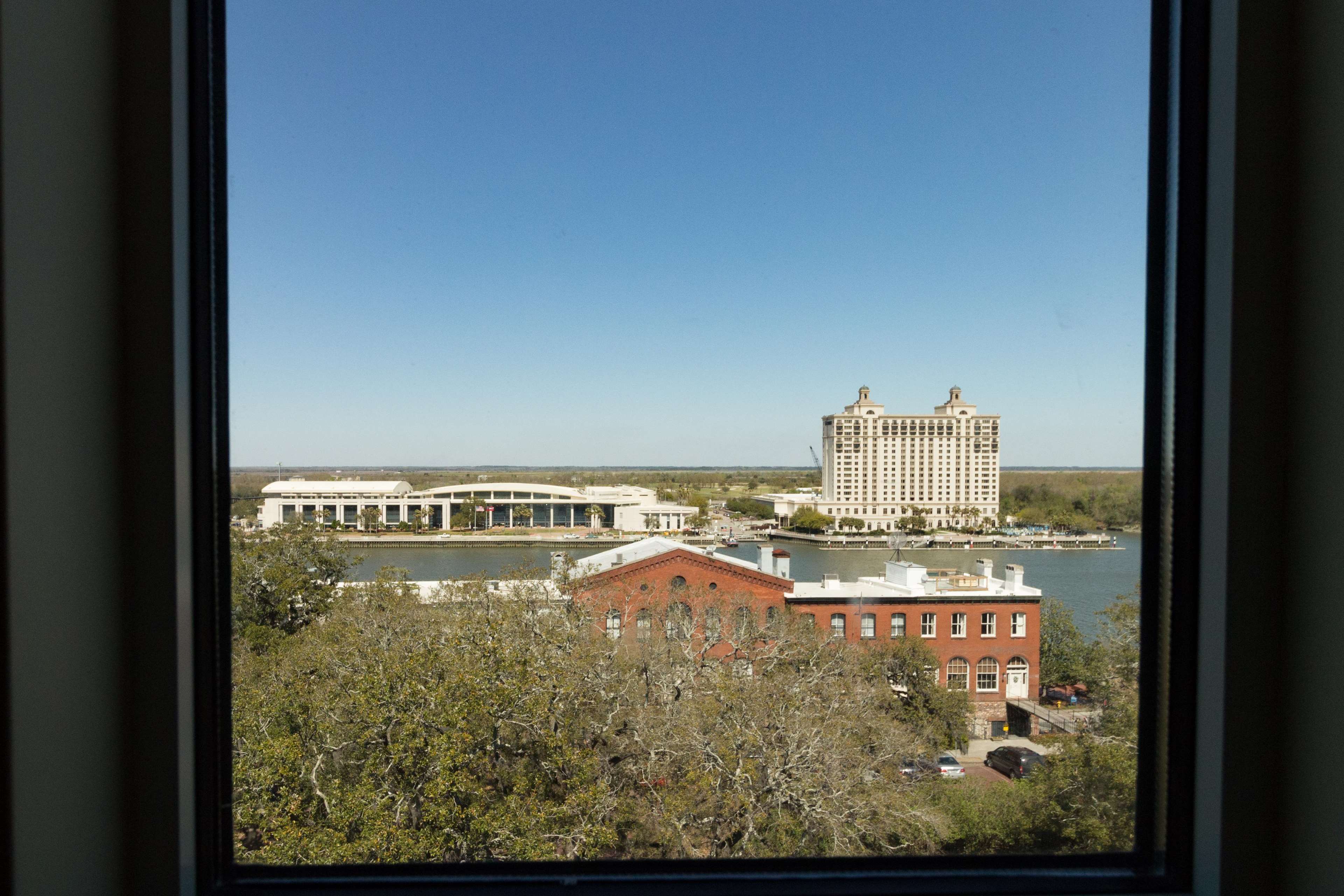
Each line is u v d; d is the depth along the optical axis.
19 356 0.47
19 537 0.47
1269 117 0.70
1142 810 0.86
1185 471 0.78
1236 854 0.70
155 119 0.64
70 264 0.55
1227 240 0.71
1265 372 0.70
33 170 0.49
